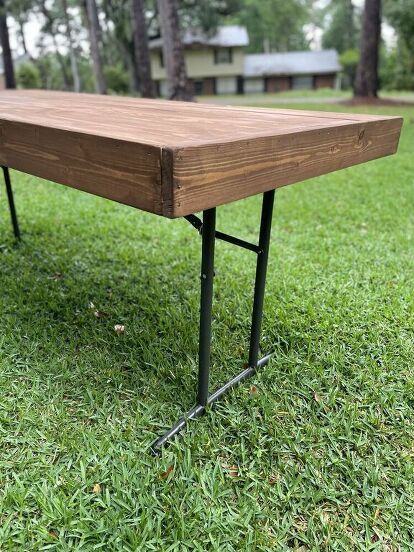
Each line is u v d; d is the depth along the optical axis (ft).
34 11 61.72
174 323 5.96
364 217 10.57
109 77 63.52
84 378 4.93
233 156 2.88
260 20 109.40
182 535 3.37
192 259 8.03
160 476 3.82
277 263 7.91
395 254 8.43
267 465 4.03
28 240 8.55
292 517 3.61
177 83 27.09
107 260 7.86
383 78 63.21
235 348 5.55
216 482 3.80
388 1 48.16
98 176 2.96
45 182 13.70
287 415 4.58
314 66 82.07
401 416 4.58
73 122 3.55
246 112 4.75
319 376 5.10
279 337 5.67
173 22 26.30
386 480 3.96
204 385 4.45
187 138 2.85
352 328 5.91
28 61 78.89
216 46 72.23
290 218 10.66
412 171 15.31
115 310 6.23
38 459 3.93
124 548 3.26
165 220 10.09
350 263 7.96
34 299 6.47
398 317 6.12
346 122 4.00
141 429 4.32
